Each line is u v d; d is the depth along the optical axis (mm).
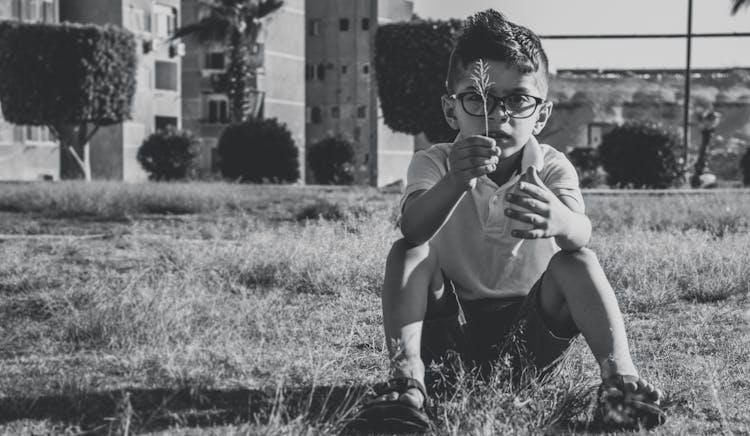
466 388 2910
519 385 2998
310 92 64562
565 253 2922
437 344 3148
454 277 3225
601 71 72250
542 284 2996
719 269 6578
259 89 55969
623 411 2707
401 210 3119
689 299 5996
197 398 3250
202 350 4039
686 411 3074
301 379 3568
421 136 65688
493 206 3111
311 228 9336
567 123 66875
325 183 45312
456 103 3086
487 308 3240
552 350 3084
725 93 70562
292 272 6516
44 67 35062
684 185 30906
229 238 10039
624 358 2822
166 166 39375
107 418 2740
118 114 36312
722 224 11719
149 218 13594
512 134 3039
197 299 5258
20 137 41000
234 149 38094
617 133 31000
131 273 6535
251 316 4969
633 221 11883
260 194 19375
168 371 3582
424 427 2721
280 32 57719
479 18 3104
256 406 3150
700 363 3807
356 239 7598
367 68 64062
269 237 8414
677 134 30953
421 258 2971
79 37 35281
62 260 7488
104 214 14156
